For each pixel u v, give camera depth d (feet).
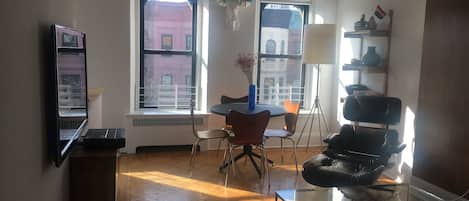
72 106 8.08
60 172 7.78
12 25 4.83
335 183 10.05
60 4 8.25
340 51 17.54
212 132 14.57
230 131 14.37
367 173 10.02
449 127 10.57
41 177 6.32
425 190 10.45
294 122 14.61
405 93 13.23
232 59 17.13
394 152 11.05
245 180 13.43
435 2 11.09
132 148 16.49
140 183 12.86
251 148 15.24
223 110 14.03
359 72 15.97
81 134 9.29
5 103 4.56
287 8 18.22
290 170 14.71
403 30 13.30
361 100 12.31
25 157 5.41
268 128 17.76
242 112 13.53
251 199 11.73
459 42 10.23
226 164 14.42
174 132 16.93
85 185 8.80
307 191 9.78
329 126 18.56
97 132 9.98
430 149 11.28
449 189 10.57
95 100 13.34
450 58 10.53
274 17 18.15
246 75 15.67
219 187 12.70
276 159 16.17
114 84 15.92
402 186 10.27
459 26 10.22
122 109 16.14
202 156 16.28
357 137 12.10
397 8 13.64
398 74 13.61
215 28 16.79
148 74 17.37
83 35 9.49
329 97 18.42
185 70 17.70
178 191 12.23
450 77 10.53
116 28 15.64
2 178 4.45
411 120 12.92
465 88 10.03
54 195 7.29
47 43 6.73
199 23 17.31
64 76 7.29
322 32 15.89
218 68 17.06
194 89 17.85
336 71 17.93
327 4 17.94
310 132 18.31
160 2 17.04
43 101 6.45
